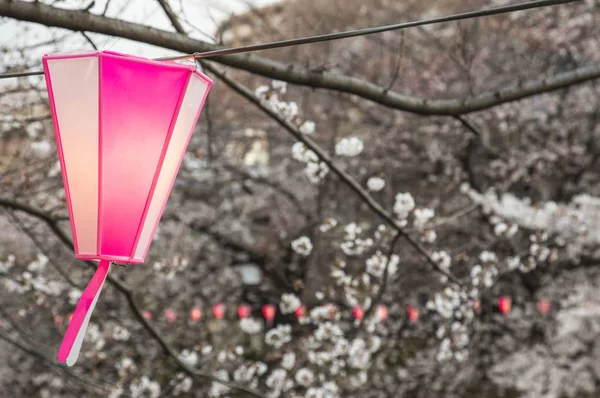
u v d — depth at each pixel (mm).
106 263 1889
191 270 15289
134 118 1851
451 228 13852
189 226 14945
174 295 14844
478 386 13539
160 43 3330
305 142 4199
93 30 3162
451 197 15266
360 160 15469
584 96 13102
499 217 11648
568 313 11133
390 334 13453
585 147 13359
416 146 15141
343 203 16016
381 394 12742
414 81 14906
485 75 14344
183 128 1945
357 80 3809
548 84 4172
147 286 14008
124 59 1809
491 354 13492
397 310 12852
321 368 9789
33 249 12195
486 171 14023
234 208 15914
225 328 15281
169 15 3562
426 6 15305
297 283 6176
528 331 12859
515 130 14453
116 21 3205
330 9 16047
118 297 12406
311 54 15320
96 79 1812
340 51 15633
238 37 14461
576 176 13867
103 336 10227
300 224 15734
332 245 15875
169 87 1869
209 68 3875
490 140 14820
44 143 7109
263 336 14812
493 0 13734
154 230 1979
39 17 3031
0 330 7371
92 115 1828
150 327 5727
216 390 8633
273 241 16016
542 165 13516
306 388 10164
